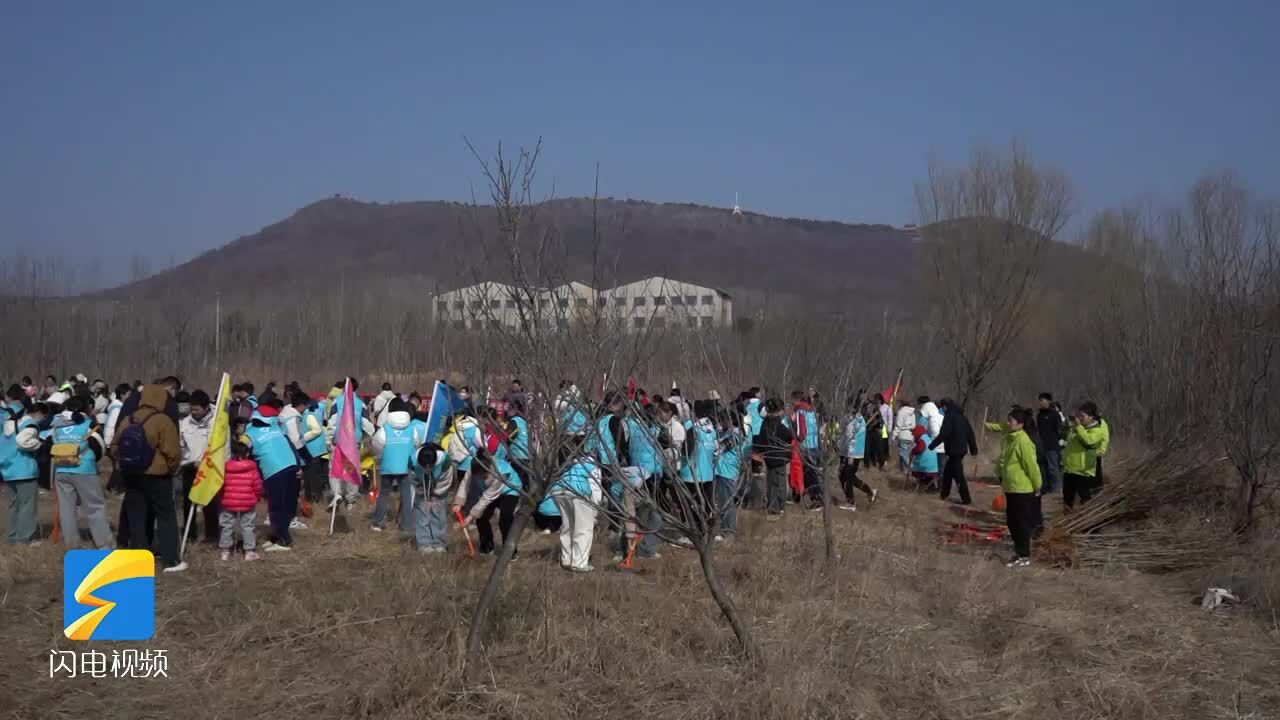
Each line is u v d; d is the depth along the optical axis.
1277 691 7.30
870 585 9.50
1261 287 13.60
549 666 7.05
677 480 7.20
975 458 23.05
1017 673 7.47
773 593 9.22
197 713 6.41
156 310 41.81
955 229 26.20
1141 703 6.93
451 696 6.55
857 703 6.62
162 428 9.94
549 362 6.75
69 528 10.89
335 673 6.97
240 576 9.81
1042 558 11.73
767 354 13.23
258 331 41.69
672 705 6.57
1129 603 9.47
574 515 9.94
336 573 10.02
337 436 12.83
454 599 8.47
